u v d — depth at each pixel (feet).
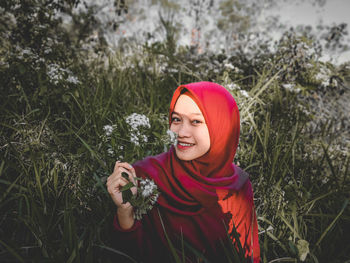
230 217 4.65
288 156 7.29
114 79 9.91
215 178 4.60
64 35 10.20
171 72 10.50
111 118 7.32
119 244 4.29
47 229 4.36
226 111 4.33
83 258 4.26
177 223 4.43
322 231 5.50
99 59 11.41
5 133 6.01
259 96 9.87
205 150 4.29
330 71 11.01
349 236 5.30
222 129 4.32
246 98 8.80
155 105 8.78
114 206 4.87
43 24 8.81
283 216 5.69
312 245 5.44
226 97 4.41
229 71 10.37
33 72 7.43
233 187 4.61
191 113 4.19
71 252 3.96
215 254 4.63
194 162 4.41
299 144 8.11
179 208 4.43
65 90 6.93
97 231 4.55
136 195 3.82
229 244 4.48
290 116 9.61
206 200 4.43
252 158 7.36
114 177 3.81
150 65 10.91
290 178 6.86
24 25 8.31
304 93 10.21
